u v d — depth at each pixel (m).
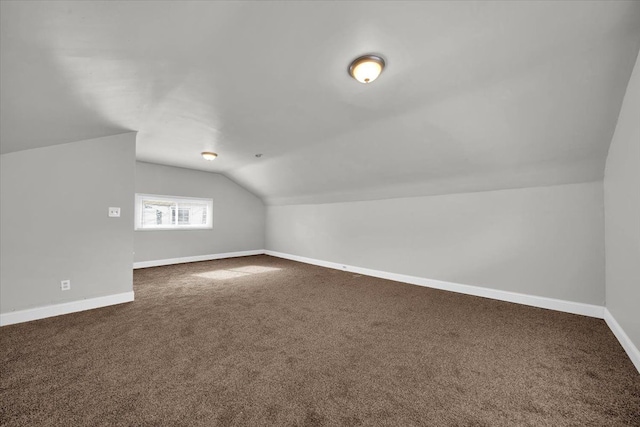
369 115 2.72
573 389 1.51
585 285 2.70
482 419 1.28
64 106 2.11
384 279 4.33
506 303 3.09
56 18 1.26
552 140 2.45
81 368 1.70
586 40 1.60
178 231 5.68
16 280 2.46
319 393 1.47
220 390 1.49
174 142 3.77
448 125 2.65
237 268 5.20
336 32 1.59
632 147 1.79
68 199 2.74
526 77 1.96
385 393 1.48
